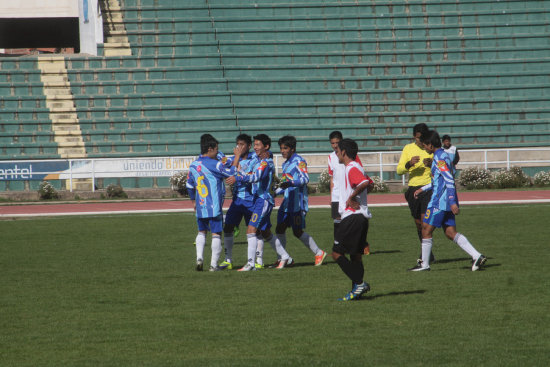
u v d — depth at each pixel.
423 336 22.75
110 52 130.62
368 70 130.88
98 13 129.88
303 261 41.28
